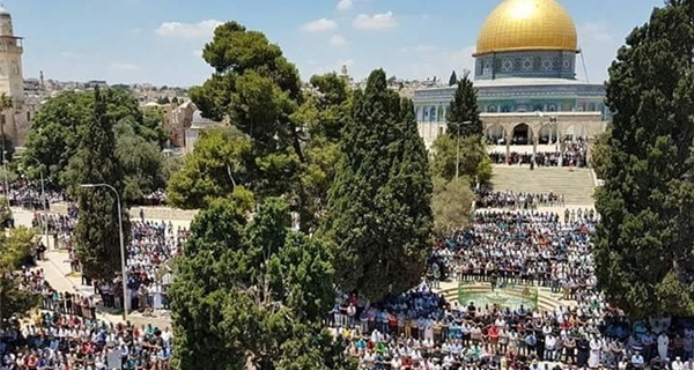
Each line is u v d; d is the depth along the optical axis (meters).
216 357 19.12
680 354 28.08
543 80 94.00
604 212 29.50
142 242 49.66
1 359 27.66
